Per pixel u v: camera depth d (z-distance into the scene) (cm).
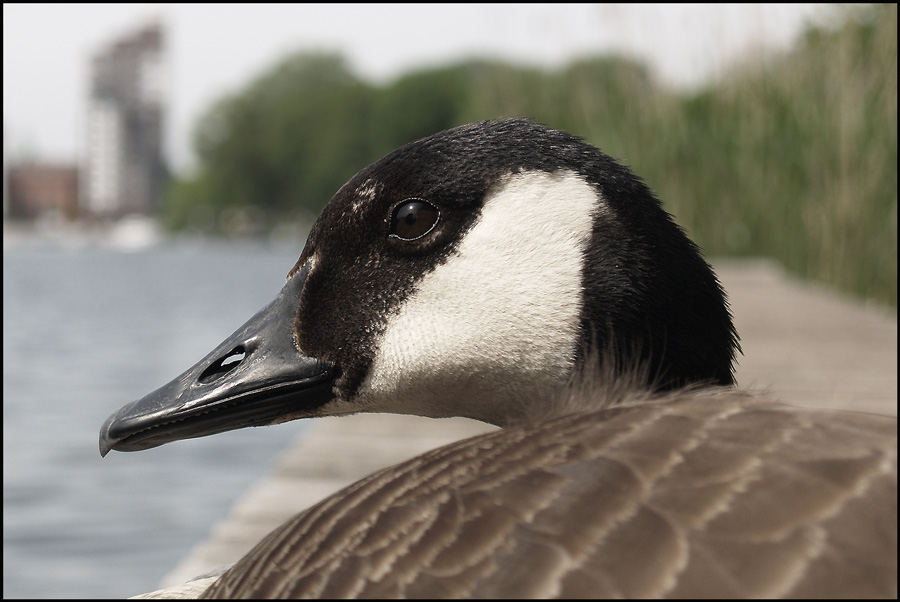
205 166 10656
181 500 958
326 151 9638
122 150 15775
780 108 2002
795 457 213
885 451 210
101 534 855
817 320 1459
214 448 1179
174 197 11394
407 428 835
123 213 15825
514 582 206
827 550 191
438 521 230
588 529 211
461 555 218
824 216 1802
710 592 190
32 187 14750
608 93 2134
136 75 16138
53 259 6950
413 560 223
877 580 185
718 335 342
